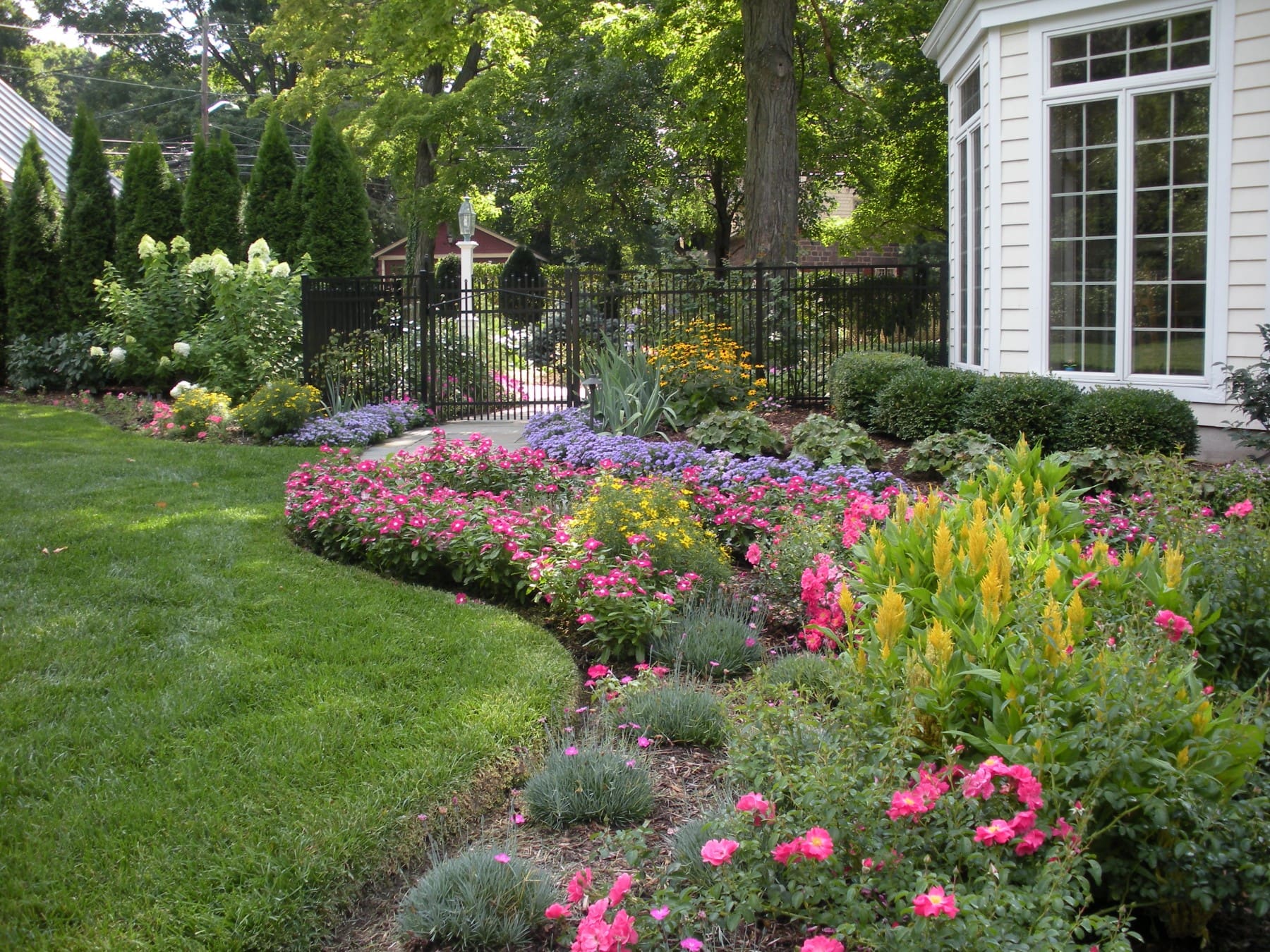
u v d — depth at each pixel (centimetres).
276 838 287
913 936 208
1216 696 307
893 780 249
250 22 4162
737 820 249
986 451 732
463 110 2217
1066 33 820
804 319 1174
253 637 450
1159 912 253
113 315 1353
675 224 2184
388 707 377
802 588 447
